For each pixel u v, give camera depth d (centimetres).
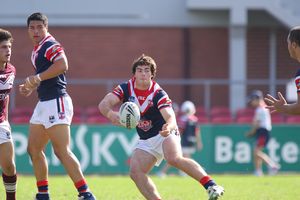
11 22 8806
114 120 2861
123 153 7050
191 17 8906
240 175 6844
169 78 8900
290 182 5350
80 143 7031
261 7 8462
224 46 8925
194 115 7588
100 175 6906
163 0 8900
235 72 8550
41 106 3030
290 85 7200
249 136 7006
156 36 8925
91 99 8712
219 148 7219
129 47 8894
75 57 8862
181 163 2802
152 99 2881
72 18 8856
